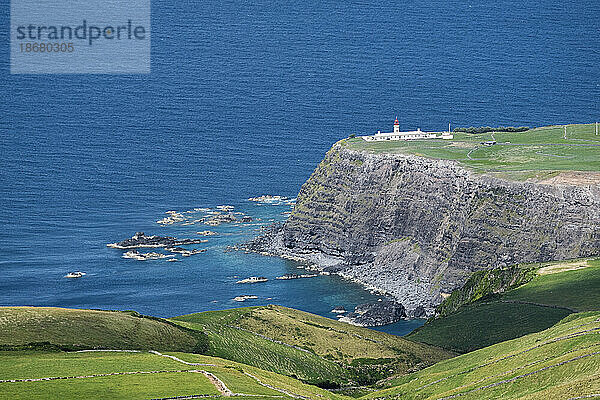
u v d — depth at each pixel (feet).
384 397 540.93
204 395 432.66
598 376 420.77
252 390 458.09
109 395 417.28
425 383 540.11
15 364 463.01
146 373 459.73
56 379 435.53
